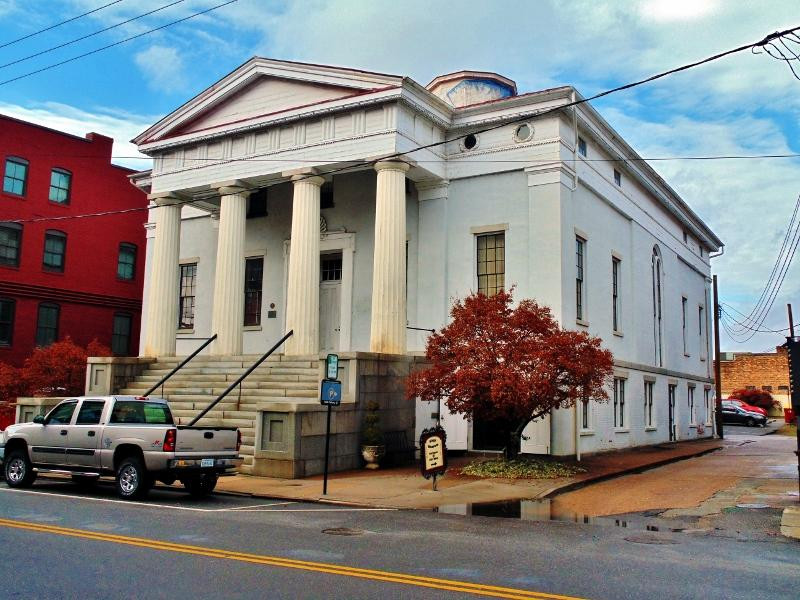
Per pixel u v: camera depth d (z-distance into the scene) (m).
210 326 28.50
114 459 13.87
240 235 24.09
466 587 7.14
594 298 24.08
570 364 16.34
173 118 25.45
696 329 39.09
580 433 21.97
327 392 14.53
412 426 20.53
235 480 16.25
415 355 21.33
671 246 34.34
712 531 10.93
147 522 10.75
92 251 38.09
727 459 24.00
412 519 11.77
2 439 16.66
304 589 7.00
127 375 23.42
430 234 23.50
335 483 15.88
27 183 35.44
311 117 22.66
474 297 17.98
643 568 8.22
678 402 33.88
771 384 67.56
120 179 39.88
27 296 35.03
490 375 16.52
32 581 7.20
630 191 28.59
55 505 12.44
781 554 9.23
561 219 21.41
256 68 23.84
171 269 25.45
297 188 22.78
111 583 7.15
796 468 20.56
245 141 24.11
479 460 19.36
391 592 6.93
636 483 16.78
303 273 22.22
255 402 20.11
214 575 7.50
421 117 22.52
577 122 22.97
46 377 28.06
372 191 25.47
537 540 9.93
